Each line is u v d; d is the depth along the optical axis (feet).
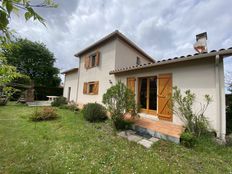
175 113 18.03
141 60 39.86
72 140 15.11
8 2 2.88
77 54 43.39
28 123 21.42
